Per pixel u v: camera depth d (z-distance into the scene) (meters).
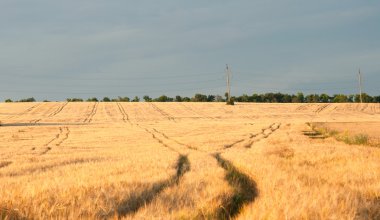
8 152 30.56
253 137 42.03
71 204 7.60
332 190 8.27
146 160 18.52
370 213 6.88
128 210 7.83
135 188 9.39
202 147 29.61
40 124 82.50
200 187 10.00
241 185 11.65
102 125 71.50
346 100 182.62
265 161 16.12
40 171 16.11
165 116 104.31
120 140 42.97
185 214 7.05
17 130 61.47
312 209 6.49
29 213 7.12
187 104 133.50
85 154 25.91
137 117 101.56
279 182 10.24
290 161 17.11
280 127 59.53
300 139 36.22
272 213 6.41
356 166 13.87
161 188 10.45
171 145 33.81
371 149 23.30
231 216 8.04
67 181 10.63
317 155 19.66
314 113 112.94
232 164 16.44
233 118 99.06
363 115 108.00
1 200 7.66
